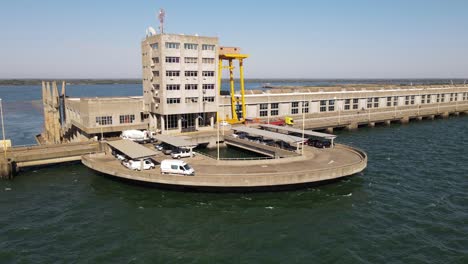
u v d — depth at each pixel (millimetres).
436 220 44188
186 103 88812
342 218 45125
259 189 53406
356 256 36219
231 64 100875
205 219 45281
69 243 39469
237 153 79250
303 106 120000
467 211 46812
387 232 41281
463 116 151250
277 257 36156
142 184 56781
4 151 66562
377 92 139750
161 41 82875
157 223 44312
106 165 58781
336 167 56156
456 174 62875
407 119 130750
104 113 82875
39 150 71250
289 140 68750
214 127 96812
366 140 95938
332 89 147500
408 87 172500
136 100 87812
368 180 59406
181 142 68750
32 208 49562
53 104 101250
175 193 54000
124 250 37812
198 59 89188
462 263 34938
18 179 62594
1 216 46906
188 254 36906
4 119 154375
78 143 75625
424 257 36031
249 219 45125
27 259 36188
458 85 194250
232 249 37875
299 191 54156
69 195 54469
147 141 79938
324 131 108062
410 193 53469
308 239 39812
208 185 51750
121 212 47781
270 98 111375
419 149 83625
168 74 85062
